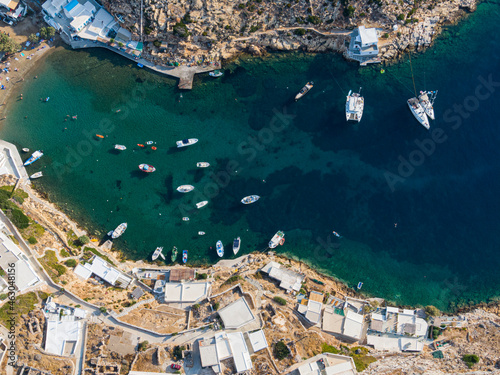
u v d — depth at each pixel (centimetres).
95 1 8506
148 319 7462
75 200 8444
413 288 8444
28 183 8444
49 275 7475
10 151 8469
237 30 8519
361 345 7756
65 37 8669
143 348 7144
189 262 8281
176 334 7281
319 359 7212
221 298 7638
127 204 8450
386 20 8600
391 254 8544
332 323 7744
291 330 7488
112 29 8538
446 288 8475
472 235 8619
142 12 8231
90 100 8650
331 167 8644
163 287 7862
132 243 8325
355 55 8662
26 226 7781
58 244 8019
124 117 8631
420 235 8594
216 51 8644
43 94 8650
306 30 8612
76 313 7269
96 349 7106
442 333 8012
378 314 8025
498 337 7994
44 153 8519
